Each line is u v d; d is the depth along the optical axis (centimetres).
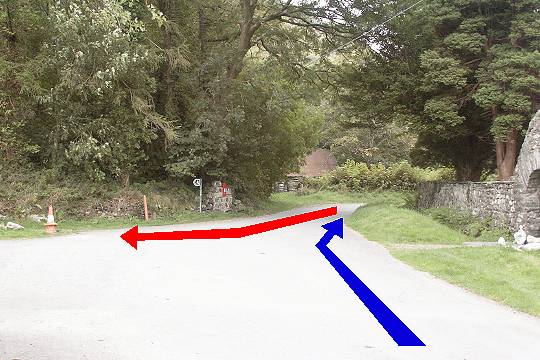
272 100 2881
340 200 5191
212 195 2794
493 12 2391
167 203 2461
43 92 2114
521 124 2180
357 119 3325
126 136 2327
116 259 1107
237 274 972
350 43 3000
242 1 2931
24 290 797
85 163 2184
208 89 2712
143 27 2244
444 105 2370
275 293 827
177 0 2702
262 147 3114
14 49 2180
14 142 2092
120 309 696
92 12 2020
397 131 6512
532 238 1498
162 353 527
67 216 2048
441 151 3125
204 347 550
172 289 825
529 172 1580
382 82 2870
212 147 2677
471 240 1750
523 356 566
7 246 1281
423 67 2481
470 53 2417
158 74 2728
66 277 899
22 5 2109
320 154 7356
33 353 522
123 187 2353
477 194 2128
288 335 604
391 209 2334
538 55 2086
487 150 2994
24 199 1931
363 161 6681
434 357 552
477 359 551
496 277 1034
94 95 2223
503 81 2166
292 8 2997
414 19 2647
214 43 3011
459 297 875
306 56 3225
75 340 564
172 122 2564
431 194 2873
